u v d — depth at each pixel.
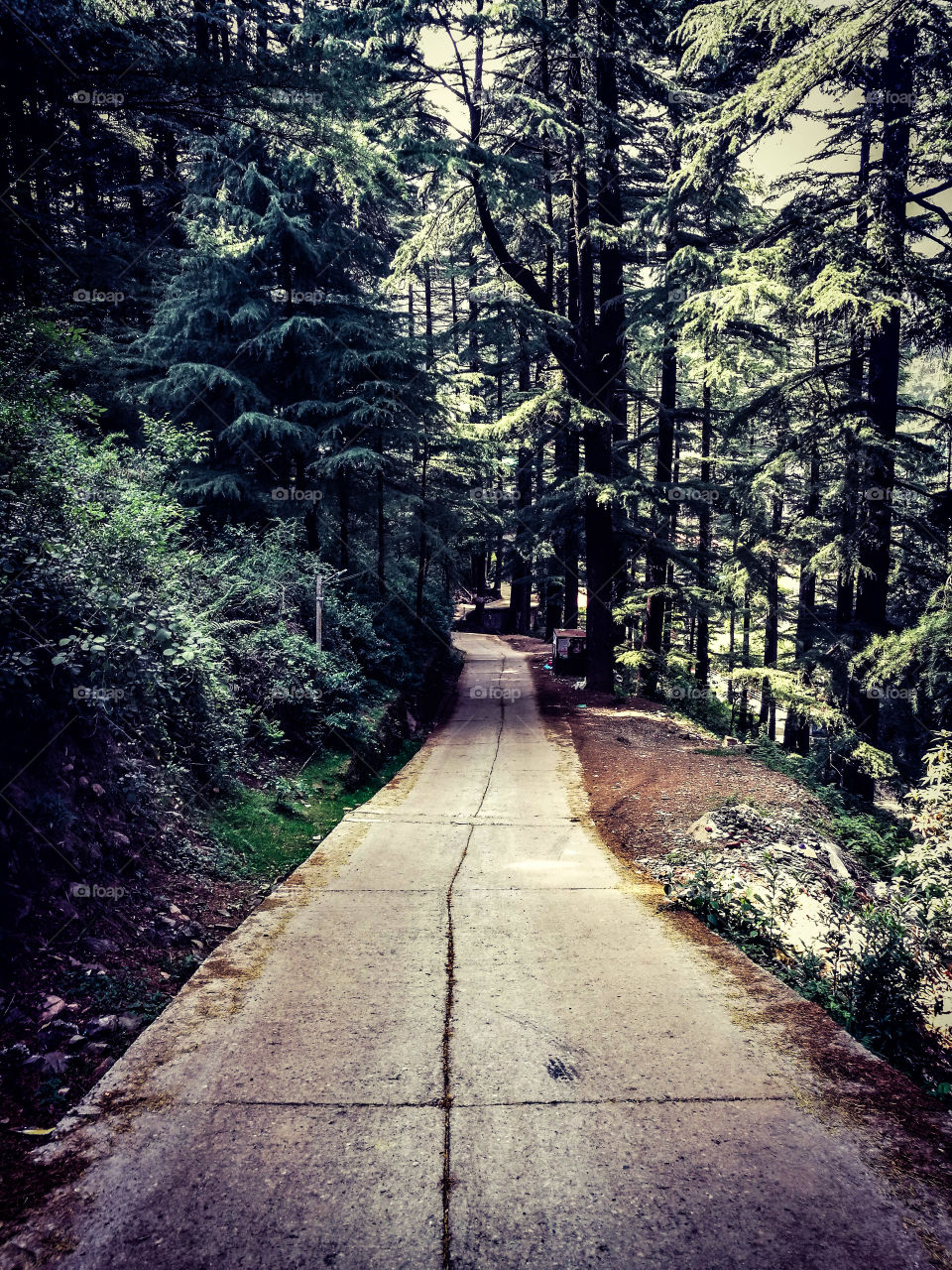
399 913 6.18
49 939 4.58
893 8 10.98
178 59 8.03
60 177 16.84
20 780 4.93
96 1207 2.82
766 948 5.93
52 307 11.27
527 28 15.16
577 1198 2.92
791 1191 2.95
